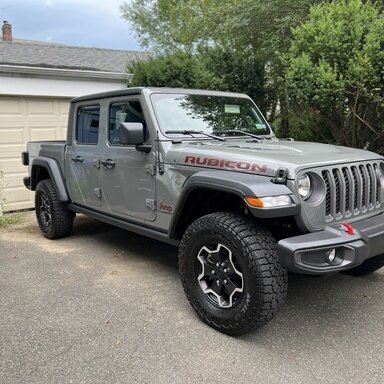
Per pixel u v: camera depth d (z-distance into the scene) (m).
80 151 4.95
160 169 3.71
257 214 2.79
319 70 5.75
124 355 2.88
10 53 8.95
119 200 4.32
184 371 2.70
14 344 3.03
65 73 8.33
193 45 12.60
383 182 3.60
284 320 3.36
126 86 9.33
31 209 8.27
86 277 4.31
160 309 3.55
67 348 2.97
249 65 9.95
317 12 6.32
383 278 4.19
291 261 2.71
